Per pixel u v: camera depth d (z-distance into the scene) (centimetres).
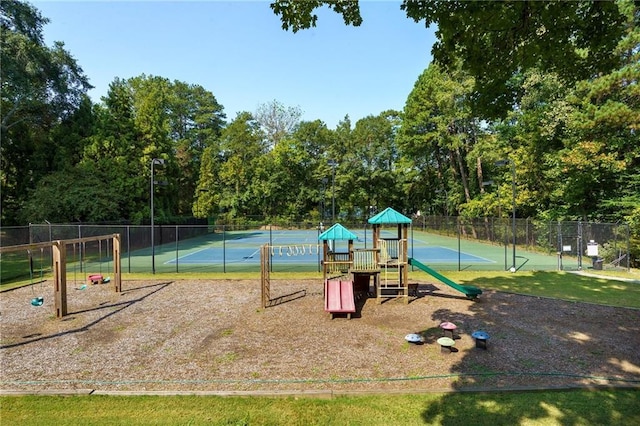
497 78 695
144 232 2997
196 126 6600
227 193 5159
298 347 740
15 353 715
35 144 2922
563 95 2292
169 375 607
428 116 3656
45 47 2622
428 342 766
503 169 3114
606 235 1944
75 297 1202
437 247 2845
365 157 5250
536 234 2559
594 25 585
